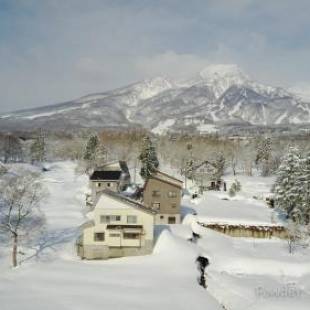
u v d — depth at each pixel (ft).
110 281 118.21
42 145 415.23
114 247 145.89
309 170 191.52
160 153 452.76
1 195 159.63
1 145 418.31
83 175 326.03
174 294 108.68
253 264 140.87
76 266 132.87
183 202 238.48
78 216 198.39
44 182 281.13
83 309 96.99
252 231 184.14
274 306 103.65
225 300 111.24
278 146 496.23
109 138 516.32
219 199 254.06
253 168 434.30
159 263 135.64
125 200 148.15
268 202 240.53
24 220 168.45
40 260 138.10
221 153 383.45
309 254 154.61
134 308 98.68
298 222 181.88
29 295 105.29
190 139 546.67
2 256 138.82
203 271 134.62
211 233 179.83
